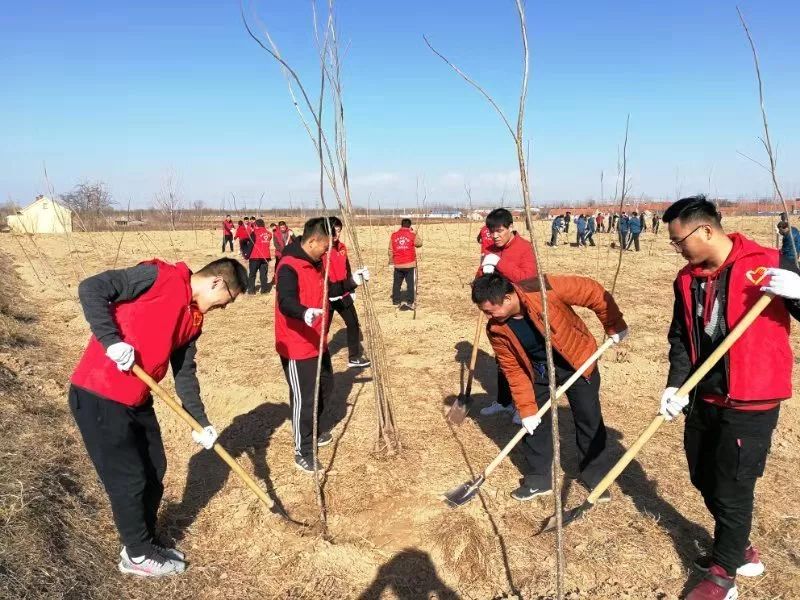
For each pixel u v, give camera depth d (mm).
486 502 3859
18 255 21531
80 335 8773
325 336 3605
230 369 6988
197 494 4016
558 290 3477
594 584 3143
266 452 4645
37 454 4125
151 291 2898
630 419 5180
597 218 29875
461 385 6160
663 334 8242
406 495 3943
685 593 3057
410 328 8648
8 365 6492
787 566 3229
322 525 3605
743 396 2643
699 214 2678
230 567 3283
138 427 3047
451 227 33031
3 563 2832
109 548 3344
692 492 3986
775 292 2439
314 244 4215
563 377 3680
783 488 4016
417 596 3066
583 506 2926
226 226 21625
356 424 5141
